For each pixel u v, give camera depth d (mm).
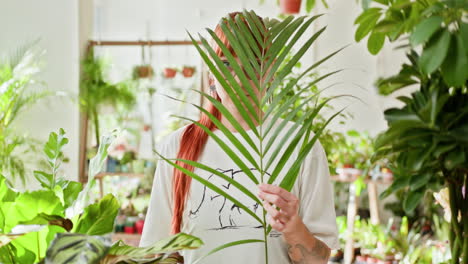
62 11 6172
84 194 1371
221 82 1441
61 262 1022
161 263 1337
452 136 1989
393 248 5078
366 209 6824
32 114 6082
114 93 5828
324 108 6910
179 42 5832
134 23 7055
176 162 1762
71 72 6129
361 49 6977
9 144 5574
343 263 5234
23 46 6195
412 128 2039
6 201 1368
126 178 6312
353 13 6941
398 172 2193
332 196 1749
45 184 1515
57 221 1277
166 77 6059
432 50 1687
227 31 1479
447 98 1977
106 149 1397
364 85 6980
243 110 1448
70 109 6074
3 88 5516
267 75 1586
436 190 2111
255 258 1678
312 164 1713
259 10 6949
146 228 1821
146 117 6785
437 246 4551
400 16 2061
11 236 1190
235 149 1746
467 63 1672
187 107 6582
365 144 5344
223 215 1702
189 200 1742
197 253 1716
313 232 1671
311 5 3029
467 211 2084
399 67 6938
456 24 1795
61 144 1585
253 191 1705
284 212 1433
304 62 6664
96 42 6020
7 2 6234
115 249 1207
